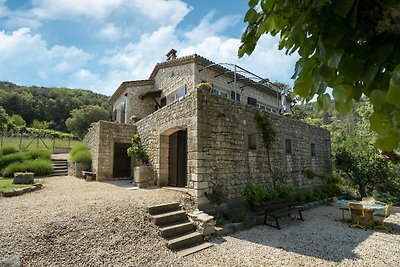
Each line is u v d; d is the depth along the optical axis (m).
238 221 6.47
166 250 4.58
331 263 4.33
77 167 12.19
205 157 6.73
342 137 17.84
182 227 5.34
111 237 4.57
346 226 6.94
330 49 0.80
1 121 24.50
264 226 6.61
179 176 8.79
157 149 9.20
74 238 4.34
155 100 14.11
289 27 1.00
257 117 8.77
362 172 11.92
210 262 4.25
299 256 4.60
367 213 6.96
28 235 4.20
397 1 0.72
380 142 0.70
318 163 12.51
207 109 7.04
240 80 12.73
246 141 8.14
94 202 6.17
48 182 10.03
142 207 5.86
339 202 7.92
